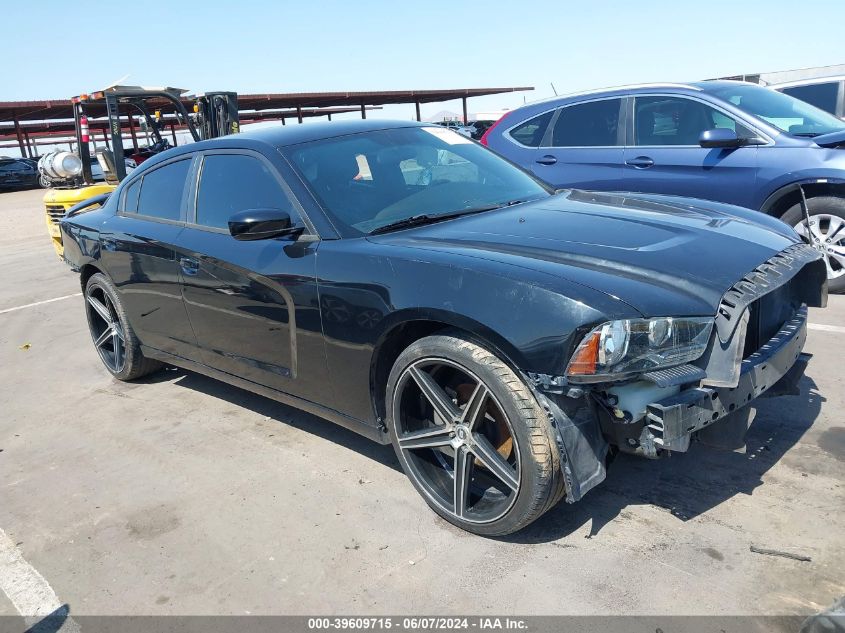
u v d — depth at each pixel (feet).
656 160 19.48
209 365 13.10
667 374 7.48
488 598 7.82
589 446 7.77
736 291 7.98
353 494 10.28
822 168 16.96
